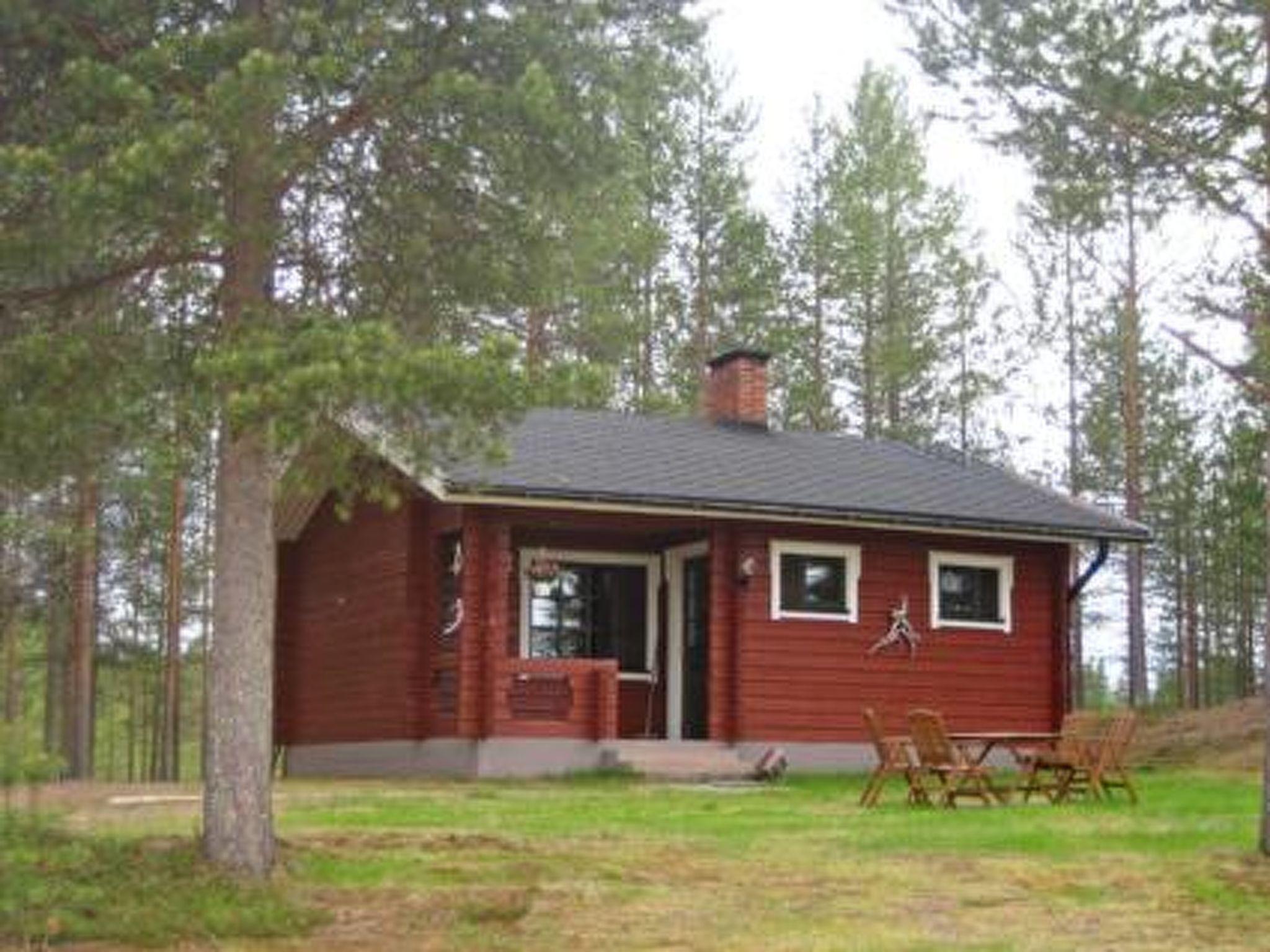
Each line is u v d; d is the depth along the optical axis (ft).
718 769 69.46
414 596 73.87
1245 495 92.63
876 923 31.81
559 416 81.15
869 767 75.05
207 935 30.17
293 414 30.14
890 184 130.11
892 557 77.36
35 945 29.22
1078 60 39.73
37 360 32.12
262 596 34.47
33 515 88.89
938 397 131.85
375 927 31.07
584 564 77.97
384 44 32.86
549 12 34.53
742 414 86.53
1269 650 39.91
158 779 139.95
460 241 36.88
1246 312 46.34
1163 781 66.13
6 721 34.58
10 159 30.07
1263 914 32.86
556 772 69.46
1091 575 81.41
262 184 33.17
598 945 29.81
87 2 32.17
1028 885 35.88
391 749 74.84
